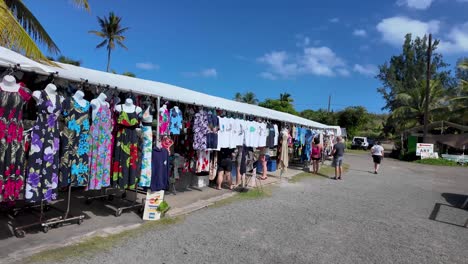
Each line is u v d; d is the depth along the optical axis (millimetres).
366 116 43562
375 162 16234
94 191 7586
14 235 4828
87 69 7559
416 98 32719
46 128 4398
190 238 5270
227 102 11461
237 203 7781
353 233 6102
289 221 6590
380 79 47625
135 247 4727
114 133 5465
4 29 6824
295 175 13281
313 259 4773
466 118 27188
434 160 23906
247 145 9805
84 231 5199
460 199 10273
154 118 7141
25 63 4281
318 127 19203
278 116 14023
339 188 10984
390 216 7547
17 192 4191
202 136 7770
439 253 5336
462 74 42312
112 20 38156
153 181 6055
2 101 4004
